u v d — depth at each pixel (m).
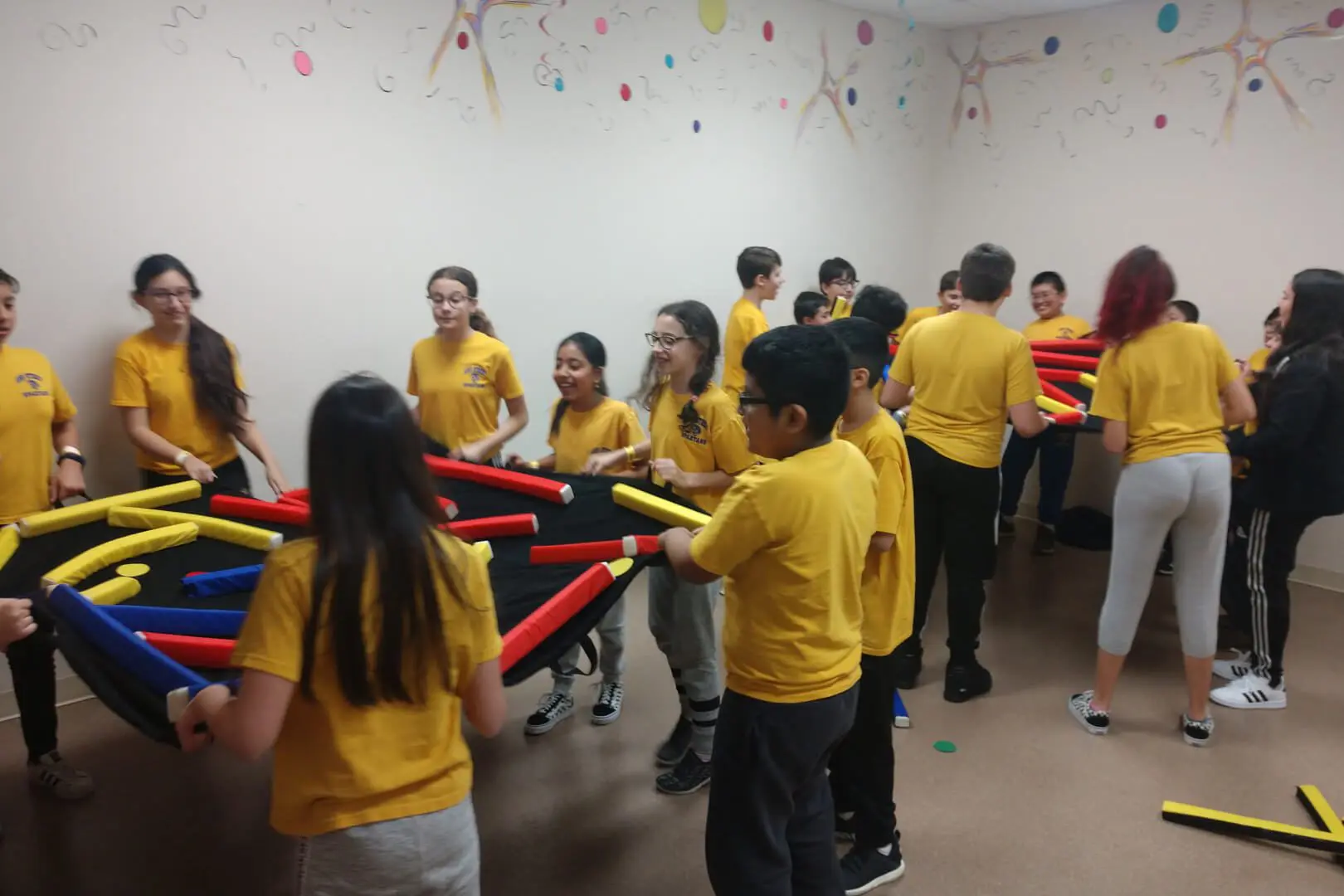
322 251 2.78
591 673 2.61
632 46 3.40
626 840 2.03
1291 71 3.45
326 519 0.96
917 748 2.42
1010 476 4.11
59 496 2.18
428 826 1.06
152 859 1.94
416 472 1.00
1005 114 4.39
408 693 1.00
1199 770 2.32
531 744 2.42
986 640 3.11
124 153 2.38
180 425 2.38
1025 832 2.07
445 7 2.88
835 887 1.52
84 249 2.36
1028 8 4.06
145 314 2.49
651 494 1.99
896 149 4.52
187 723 1.07
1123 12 3.90
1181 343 2.24
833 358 1.31
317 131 2.70
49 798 2.14
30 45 2.20
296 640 0.95
